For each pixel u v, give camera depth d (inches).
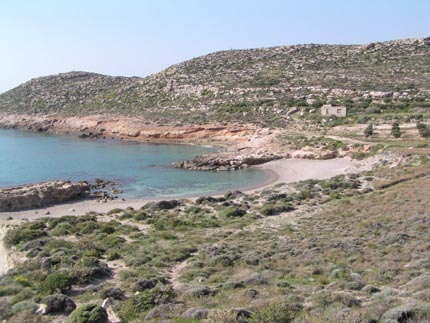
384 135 3710.6
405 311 596.7
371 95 4867.1
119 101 6845.5
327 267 1004.6
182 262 1228.5
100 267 1120.2
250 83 6102.4
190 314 695.1
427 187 2078.0
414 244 1163.3
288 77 6117.1
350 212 1766.7
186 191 2733.8
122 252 1353.3
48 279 943.7
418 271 892.6
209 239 1497.3
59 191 2438.5
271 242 1381.6
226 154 3772.1
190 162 3555.6
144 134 5241.1
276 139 4126.5
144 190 2773.1
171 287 876.0
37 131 6491.1
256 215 1902.1
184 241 1485.0
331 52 7062.0
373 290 788.6
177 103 6117.1
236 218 1870.1
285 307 660.1
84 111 6835.6
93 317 719.7
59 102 7844.5
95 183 2935.5
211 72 6988.2
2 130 6791.3
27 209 2256.4
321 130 4222.4
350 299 711.7
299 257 1143.6
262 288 874.1
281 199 2224.4
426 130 3535.9
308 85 5634.8
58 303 797.2
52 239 1513.3
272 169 3326.8
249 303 741.9
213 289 895.7
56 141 5290.4
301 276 971.3
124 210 2144.4
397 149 3117.6
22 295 886.4
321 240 1317.7
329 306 682.8
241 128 4717.0
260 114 5073.8
